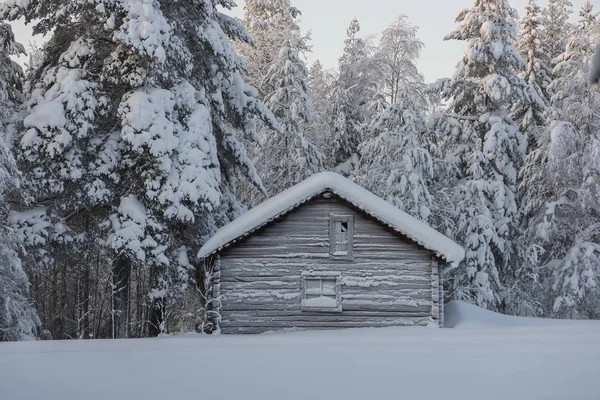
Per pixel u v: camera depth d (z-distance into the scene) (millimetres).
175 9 25188
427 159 32469
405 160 32094
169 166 22266
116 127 24172
